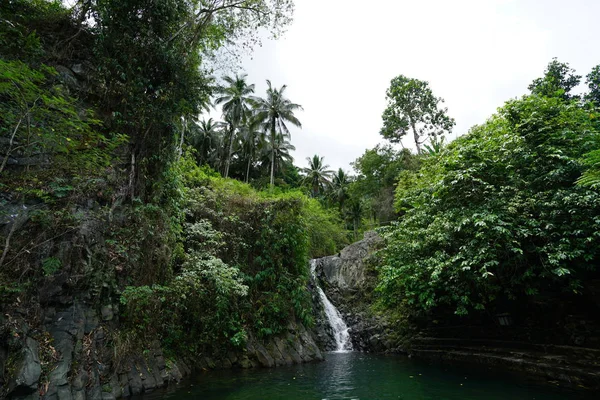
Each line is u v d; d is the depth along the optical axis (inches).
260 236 521.3
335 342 649.6
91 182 296.0
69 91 316.2
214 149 1470.2
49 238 248.7
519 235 331.9
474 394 277.6
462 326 508.1
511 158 383.9
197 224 437.1
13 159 262.8
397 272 466.6
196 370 370.3
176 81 388.5
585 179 280.7
